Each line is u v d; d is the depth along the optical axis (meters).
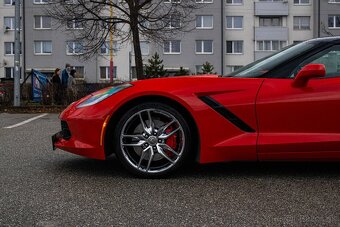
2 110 14.48
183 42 45.47
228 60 47.06
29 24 45.03
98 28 20.86
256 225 2.94
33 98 16.86
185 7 21.36
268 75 4.08
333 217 3.08
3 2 47.00
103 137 4.03
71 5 19.92
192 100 3.97
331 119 3.94
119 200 3.47
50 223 2.98
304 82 3.94
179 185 3.89
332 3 47.12
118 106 4.01
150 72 41.72
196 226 2.92
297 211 3.21
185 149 4.03
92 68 45.19
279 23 48.03
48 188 3.81
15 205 3.35
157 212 3.19
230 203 3.39
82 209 3.26
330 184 3.93
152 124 4.07
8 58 47.38
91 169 4.51
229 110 3.96
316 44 4.17
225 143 3.97
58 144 4.25
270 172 4.37
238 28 47.22
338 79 3.98
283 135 3.95
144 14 20.61
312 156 4.00
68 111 4.24
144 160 4.09
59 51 44.91
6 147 5.95
